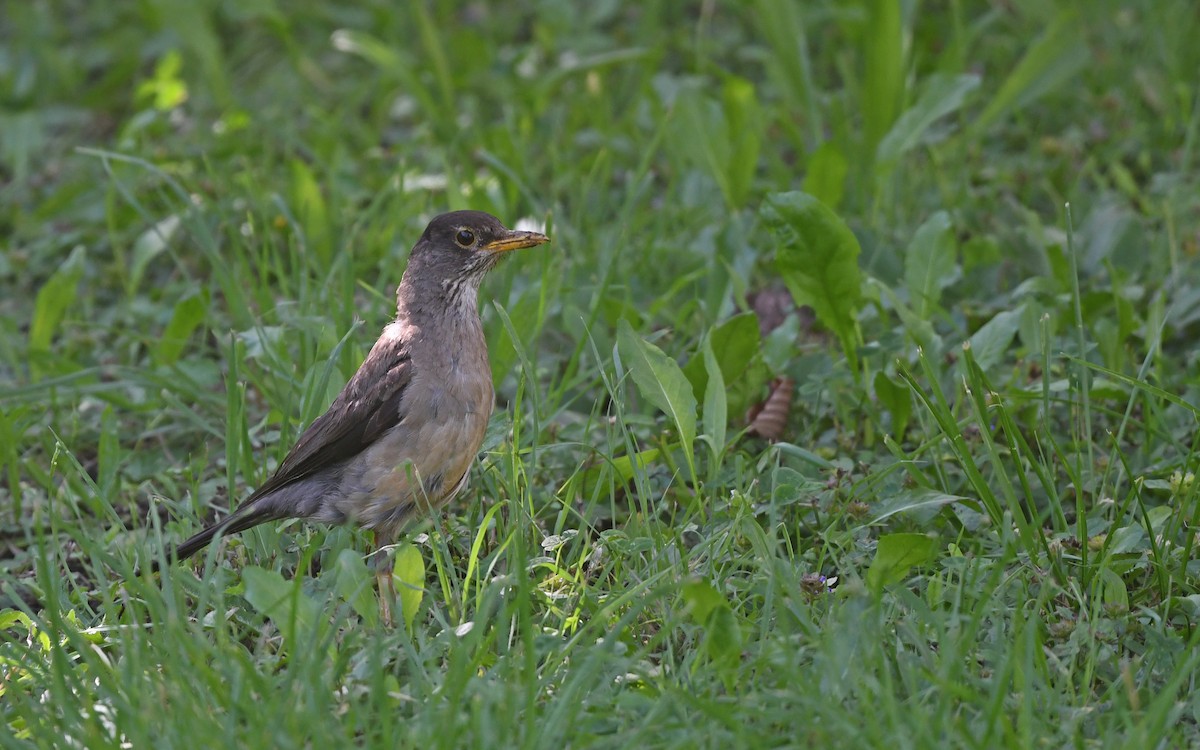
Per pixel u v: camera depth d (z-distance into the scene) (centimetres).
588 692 776
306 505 960
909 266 1161
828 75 1734
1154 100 1572
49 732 758
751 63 1778
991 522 942
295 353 1238
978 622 775
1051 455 970
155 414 1220
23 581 977
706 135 1372
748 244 1354
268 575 803
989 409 1040
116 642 858
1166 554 894
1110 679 818
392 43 1820
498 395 1167
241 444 1116
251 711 730
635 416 1055
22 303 1445
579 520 1016
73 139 1767
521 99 1620
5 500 1138
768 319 1253
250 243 1422
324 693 757
